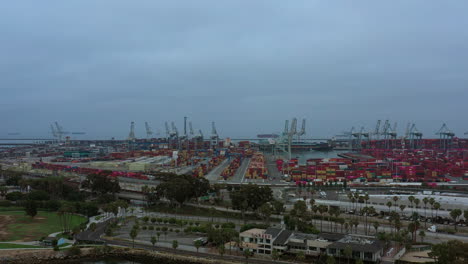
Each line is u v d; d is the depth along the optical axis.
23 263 150.25
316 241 149.00
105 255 161.25
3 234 181.75
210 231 166.75
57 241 164.88
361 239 151.88
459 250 127.62
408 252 151.38
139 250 161.25
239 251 159.25
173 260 151.38
